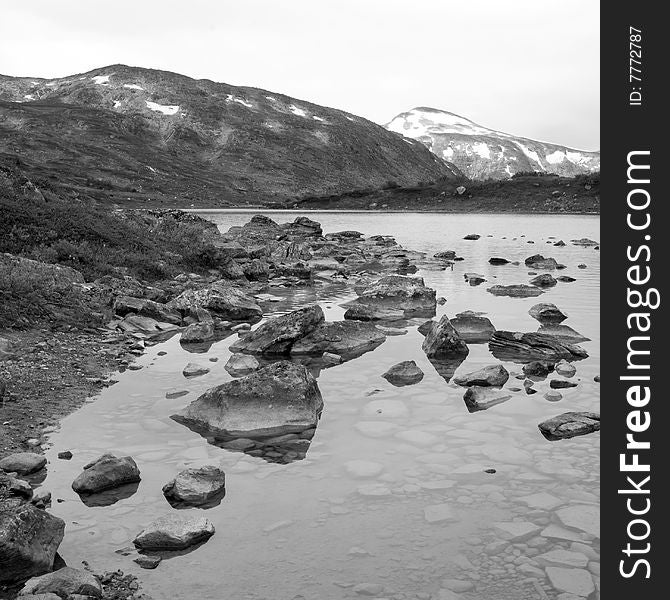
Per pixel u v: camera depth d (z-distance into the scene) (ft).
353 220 256.52
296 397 31.68
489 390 35.17
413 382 38.29
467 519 22.04
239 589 18.22
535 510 22.62
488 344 47.85
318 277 92.84
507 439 29.01
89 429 30.27
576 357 43.39
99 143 532.73
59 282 57.57
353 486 24.56
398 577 18.76
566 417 30.66
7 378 35.99
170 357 44.34
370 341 49.03
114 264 74.23
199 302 59.36
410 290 63.77
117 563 19.61
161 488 24.56
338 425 31.09
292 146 644.69
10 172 90.53
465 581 18.57
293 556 19.85
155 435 29.78
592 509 22.63
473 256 118.11
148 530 20.68
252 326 56.44
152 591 18.16
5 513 19.86
